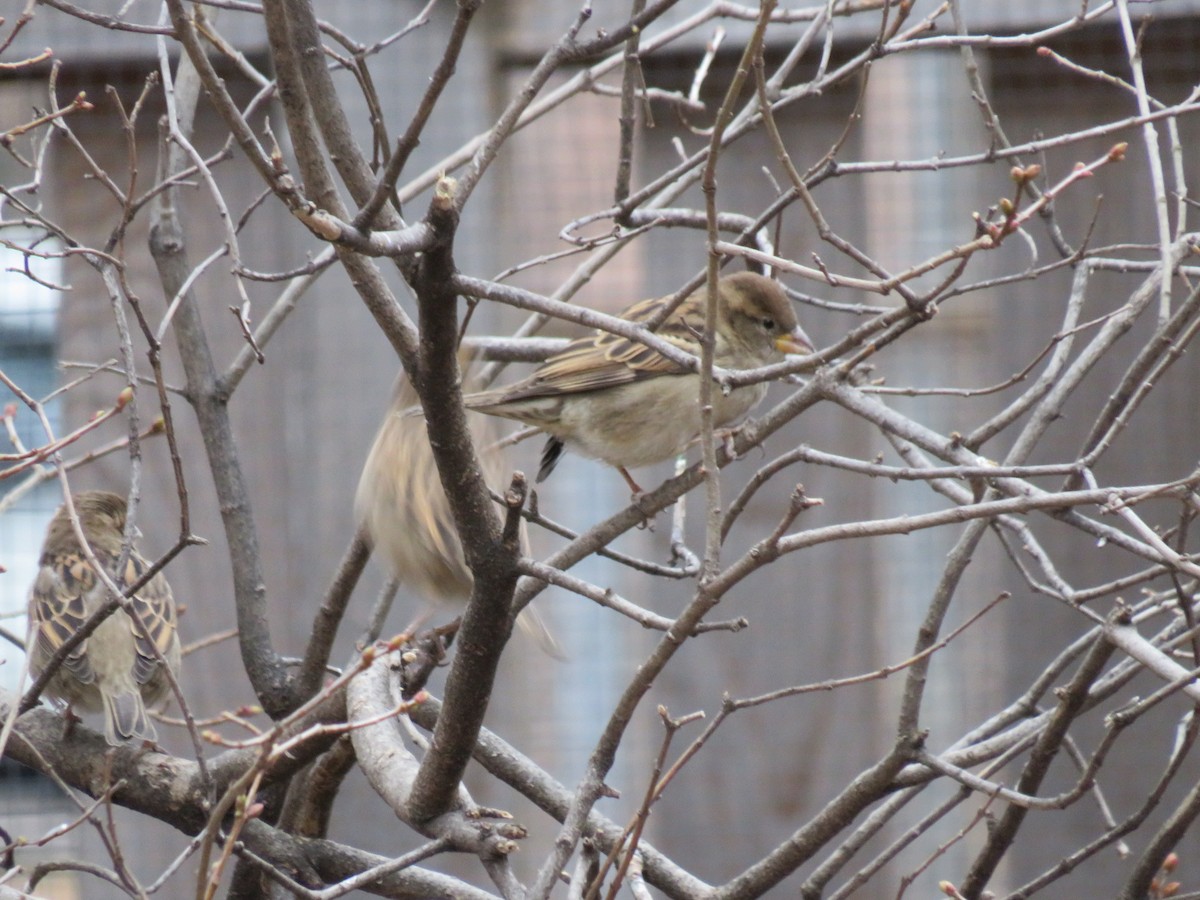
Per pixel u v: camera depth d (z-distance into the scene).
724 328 9.95
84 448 12.49
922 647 6.93
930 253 12.76
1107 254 12.68
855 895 12.85
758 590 12.90
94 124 12.49
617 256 13.00
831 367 7.41
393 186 4.86
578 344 9.41
